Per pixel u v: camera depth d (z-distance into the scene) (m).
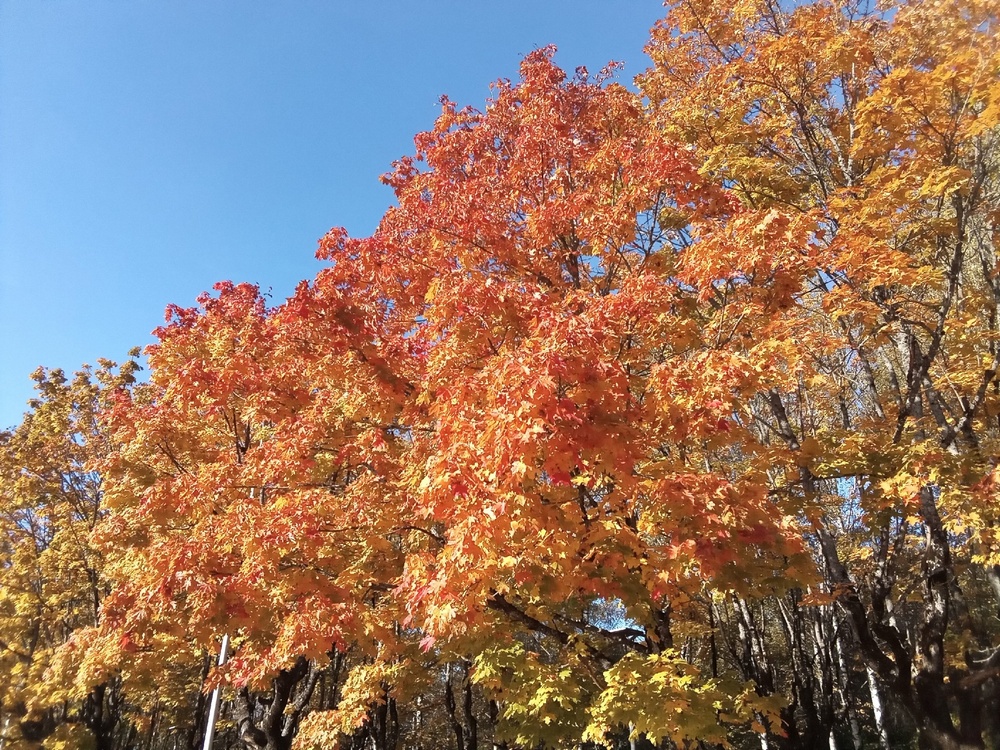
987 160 8.76
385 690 11.76
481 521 5.00
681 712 6.06
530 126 8.70
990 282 9.70
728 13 10.80
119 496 11.18
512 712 8.72
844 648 16.02
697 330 7.01
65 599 19.02
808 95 9.59
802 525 9.51
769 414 13.89
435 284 7.29
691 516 5.95
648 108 11.38
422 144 10.62
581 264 8.90
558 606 10.95
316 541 7.10
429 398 7.20
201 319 12.77
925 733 8.45
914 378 8.73
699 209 7.63
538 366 4.95
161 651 9.48
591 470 5.81
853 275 7.25
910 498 7.20
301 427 7.72
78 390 21.64
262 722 12.42
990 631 13.73
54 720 20.73
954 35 7.73
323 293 8.09
